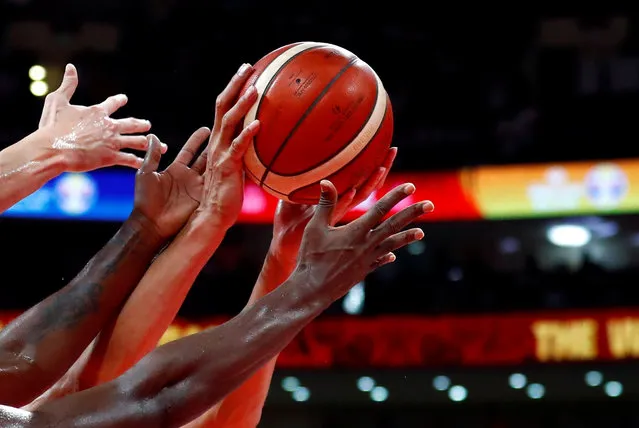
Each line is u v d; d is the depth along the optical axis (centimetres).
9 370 252
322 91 261
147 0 1473
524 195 1496
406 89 1569
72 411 209
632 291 1502
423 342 1504
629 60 1520
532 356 1493
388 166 284
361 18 1552
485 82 1562
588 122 1510
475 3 1550
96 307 271
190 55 1510
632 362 1484
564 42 1541
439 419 1623
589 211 1478
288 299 224
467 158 1520
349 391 1538
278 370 1513
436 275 1527
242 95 266
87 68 1458
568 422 1599
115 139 337
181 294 283
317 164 261
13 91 1428
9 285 1506
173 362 218
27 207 1373
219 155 279
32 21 1441
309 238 230
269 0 1523
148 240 286
